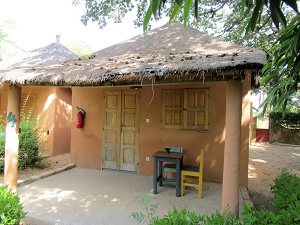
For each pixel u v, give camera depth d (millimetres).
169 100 6469
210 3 9734
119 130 7000
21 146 6578
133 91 6840
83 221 3893
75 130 7520
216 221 2238
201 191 5035
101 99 7203
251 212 2377
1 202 2809
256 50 3828
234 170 3334
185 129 6316
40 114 8820
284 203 3039
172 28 5754
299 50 2217
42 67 4840
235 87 3326
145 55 4672
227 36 9805
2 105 9016
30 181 5863
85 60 5125
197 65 3148
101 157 7184
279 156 10906
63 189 5453
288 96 2521
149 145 6660
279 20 1581
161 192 5320
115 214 4172
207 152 6133
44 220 3930
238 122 3330
